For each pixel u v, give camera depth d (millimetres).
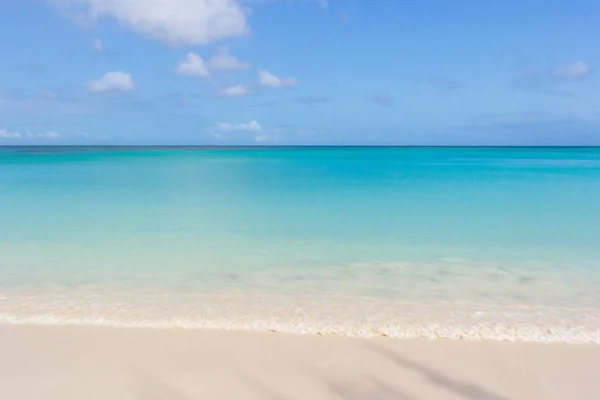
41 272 6723
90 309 5293
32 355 4188
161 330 4730
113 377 3824
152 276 6547
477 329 4754
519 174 25484
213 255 7668
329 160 45781
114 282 6281
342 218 11164
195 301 5574
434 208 12688
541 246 8195
